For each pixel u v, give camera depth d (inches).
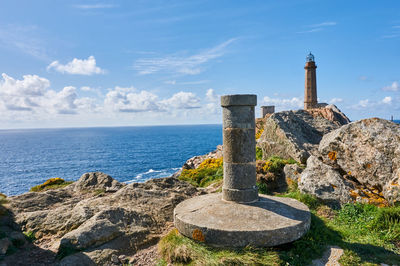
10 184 2188.7
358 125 450.0
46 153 4798.2
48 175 2529.5
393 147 401.4
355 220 335.9
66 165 3134.8
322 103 1701.5
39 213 335.6
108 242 282.0
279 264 234.4
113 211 321.7
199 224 265.0
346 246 266.5
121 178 2117.4
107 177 515.2
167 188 464.1
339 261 242.4
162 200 391.9
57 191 451.2
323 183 399.9
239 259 232.4
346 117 932.6
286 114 664.4
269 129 634.2
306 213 291.0
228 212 284.7
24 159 3944.4
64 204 396.5
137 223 322.0
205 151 4338.1
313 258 250.2
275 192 458.9
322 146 500.1
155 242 300.4
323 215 356.2
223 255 239.8
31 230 309.9
